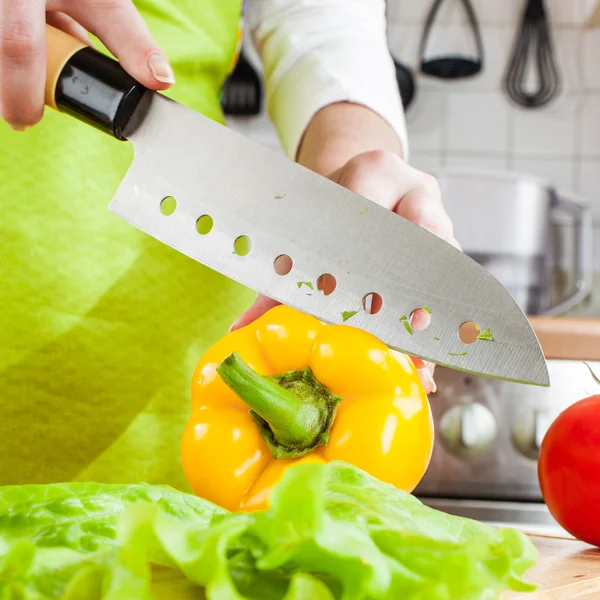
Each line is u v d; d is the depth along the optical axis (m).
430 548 0.34
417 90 2.34
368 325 0.63
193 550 0.33
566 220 2.15
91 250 0.84
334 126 0.88
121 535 0.32
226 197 0.65
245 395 0.60
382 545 0.35
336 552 0.32
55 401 0.83
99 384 0.85
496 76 2.33
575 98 2.32
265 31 1.00
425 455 0.64
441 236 0.71
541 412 1.17
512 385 1.18
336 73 0.91
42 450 0.83
